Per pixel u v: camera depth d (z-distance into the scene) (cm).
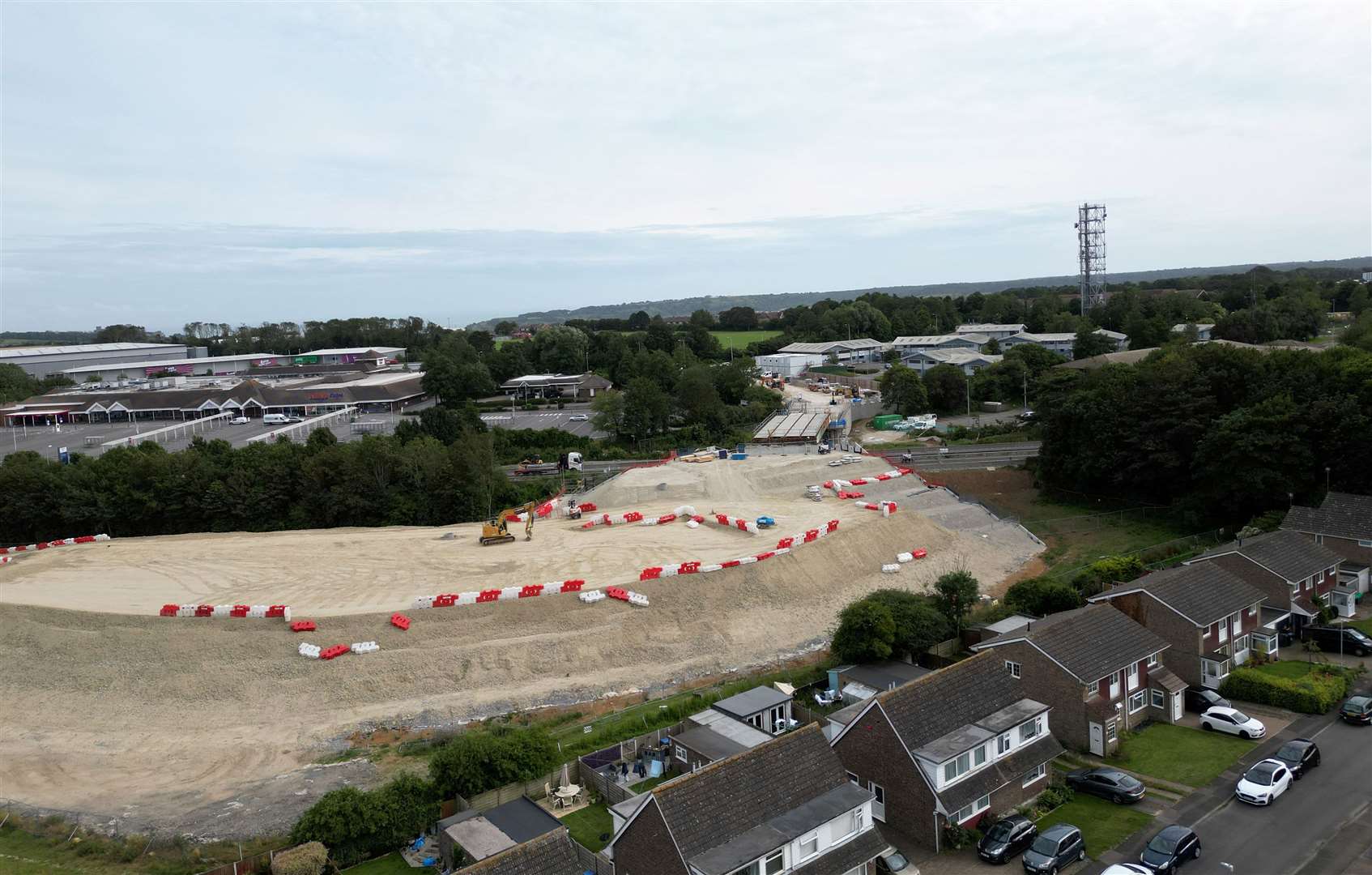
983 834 3803
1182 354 9994
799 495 10062
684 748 4422
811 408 16150
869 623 5394
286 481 10288
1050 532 8900
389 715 5497
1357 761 4269
